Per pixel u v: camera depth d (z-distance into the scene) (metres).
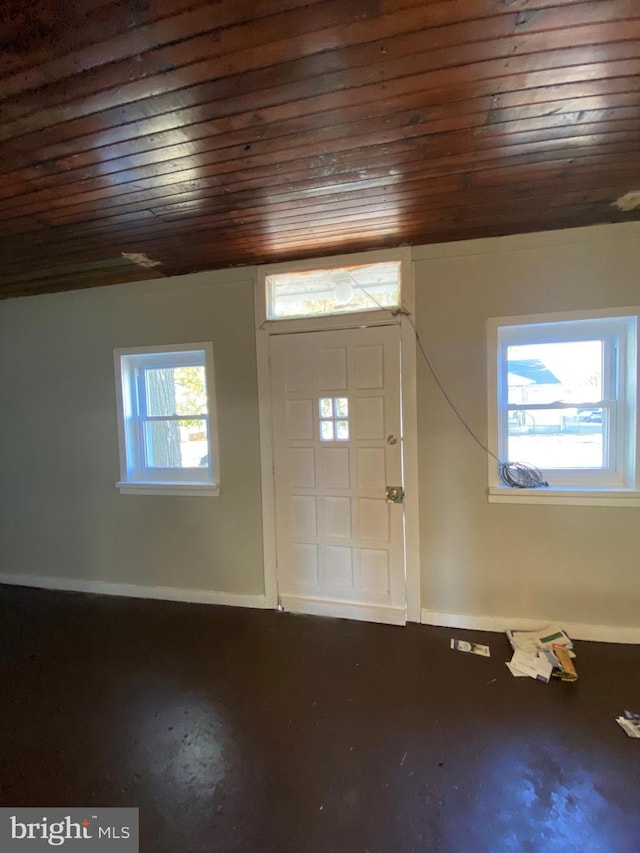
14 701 1.98
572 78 1.20
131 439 3.08
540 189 1.81
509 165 1.63
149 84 1.19
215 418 2.83
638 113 1.35
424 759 1.59
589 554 2.31
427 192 1.82
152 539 3.03
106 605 2.95
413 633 2.47
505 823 1.35
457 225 2.17
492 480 2.41
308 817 1.38
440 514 2.50
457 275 2.38
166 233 2.18
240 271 2.71
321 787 1.49
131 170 1.61
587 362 2.33
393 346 2.49
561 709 1.83
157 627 2.63
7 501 3.32
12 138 1.39
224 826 1.36
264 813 1.40
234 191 1.78
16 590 3.23
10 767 1.61
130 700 1.96
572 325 2.31
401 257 2.43
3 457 3.30
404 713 1.83
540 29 1.05
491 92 1.25
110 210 1.92
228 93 1.23
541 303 2.28
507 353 2.43
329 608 2.71
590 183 1.77
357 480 2.60
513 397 2.44
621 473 2.31
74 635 2.56
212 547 2.91
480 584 2.47
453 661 2.19
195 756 1.64
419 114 1.33
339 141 1.46
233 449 2.81
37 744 1.71
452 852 1.27
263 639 2.46
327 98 1.26
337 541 2.67
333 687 2.02
